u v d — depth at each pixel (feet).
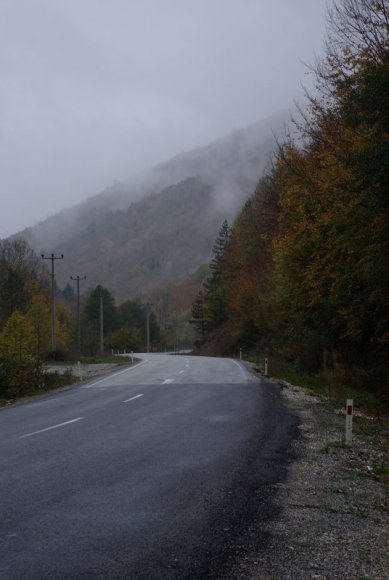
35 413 56.90
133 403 62.34
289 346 120.26
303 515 22.47
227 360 165.48
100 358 210.38
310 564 17.37
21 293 224.74
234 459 32.83
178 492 25.35
